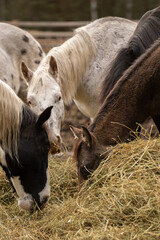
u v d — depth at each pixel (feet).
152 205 13.65
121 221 13.74
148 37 18.20
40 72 18.97
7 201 19.15
